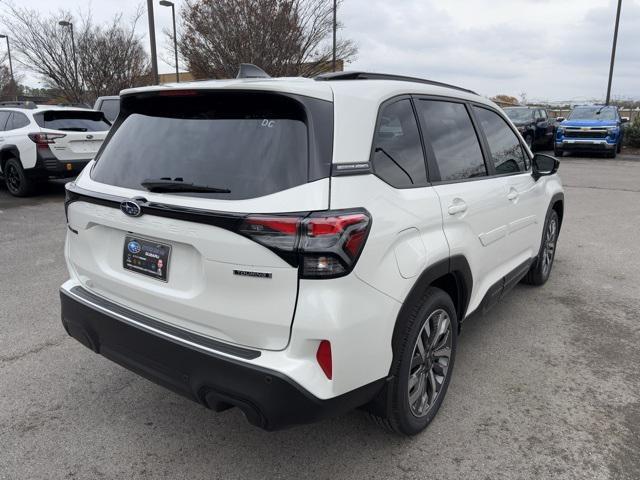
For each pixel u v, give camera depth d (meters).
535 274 5.10
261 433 2.94
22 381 3.44
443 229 2.82
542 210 4.61
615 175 14.33
